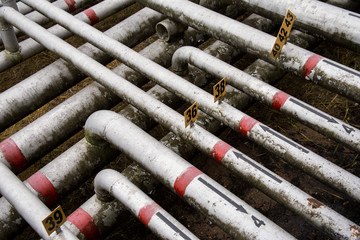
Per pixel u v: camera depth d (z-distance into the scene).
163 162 2.53
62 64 3.46
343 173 2.42
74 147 3.01
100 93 3.32
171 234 2.29
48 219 2.15
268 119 3.75
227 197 2.35
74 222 2.68
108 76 3.03
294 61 2.86
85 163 2.98
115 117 2.78
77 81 3.53
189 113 2.55
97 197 2.75
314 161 2.49
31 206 2.38
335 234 2.21
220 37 3.20
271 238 2.17
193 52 3.22
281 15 3.08
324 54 4.26
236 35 3.09
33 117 3.96
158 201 3.27
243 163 2.51
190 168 2.48
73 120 3.21
